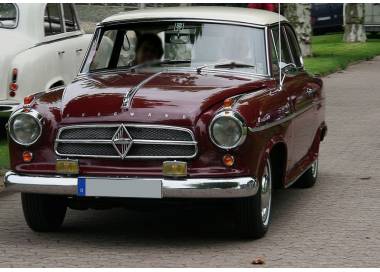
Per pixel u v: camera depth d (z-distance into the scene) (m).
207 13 11.76
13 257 9.75
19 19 17.38
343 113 23.23
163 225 11.36
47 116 10.23
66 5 18.52
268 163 10.63
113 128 9.95
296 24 39.34
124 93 10.27
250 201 10.14
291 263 9.45
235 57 11.37
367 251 9.98
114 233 10.92
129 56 11.74
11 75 16.59
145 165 9.88
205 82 10.72
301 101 12.00
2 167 14.91
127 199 10.06
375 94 27.55
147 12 12.01
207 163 9.84
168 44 11.57
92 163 10.02
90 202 10.44
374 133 19.80
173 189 9.71
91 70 11.84
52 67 17.30
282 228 11.12
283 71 11.62
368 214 11.94
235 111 9.80
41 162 10.23
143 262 9.50
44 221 10.80
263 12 12.40
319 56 40.16
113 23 11.96
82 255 9.84
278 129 10.75
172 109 9.91
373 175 14.91
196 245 10.28
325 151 17.44
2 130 18.59
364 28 48.69
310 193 13.41
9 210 12.24
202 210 12.15
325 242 10.40
